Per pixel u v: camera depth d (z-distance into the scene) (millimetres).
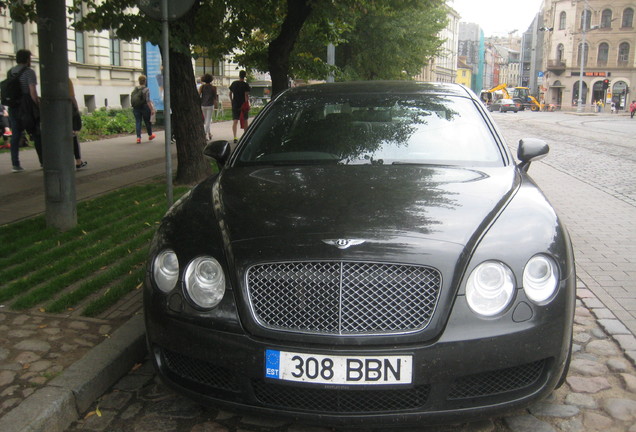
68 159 6293
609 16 76812
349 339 2562
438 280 2613
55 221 6328
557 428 2971
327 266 2637
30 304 4289
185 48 8289
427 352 2549
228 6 10539
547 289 2713
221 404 2771
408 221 2842
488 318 2605
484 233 2793
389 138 3982
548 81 83812
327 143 3979
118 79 27719
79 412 3141
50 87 6074
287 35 13508
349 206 3004
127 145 15172
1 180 9320
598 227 7184
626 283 5137
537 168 13164
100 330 3936
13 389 3188
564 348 2754
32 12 7418
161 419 3109
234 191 3369
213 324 2707
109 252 5457
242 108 16344
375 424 2627
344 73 18859
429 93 4523
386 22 21953
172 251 2936
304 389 2645
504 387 2711
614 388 3352
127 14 8219
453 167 3682
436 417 2617
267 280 2676
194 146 9281
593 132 28500
